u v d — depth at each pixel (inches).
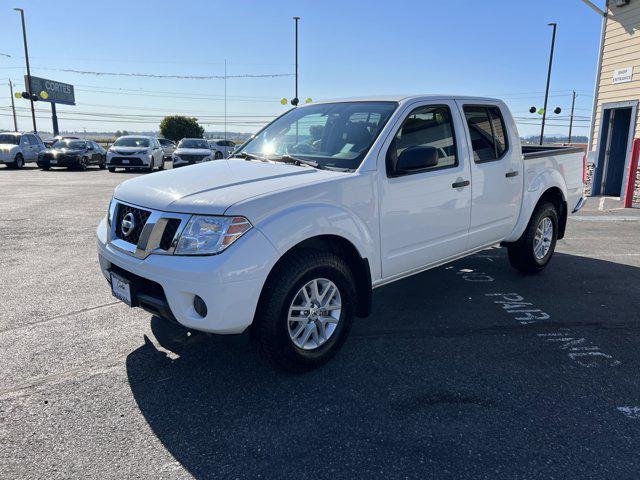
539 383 130.6
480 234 186.4
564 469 97.0
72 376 131.1
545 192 224.2
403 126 154.5
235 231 115.3
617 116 506.9
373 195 142.6
